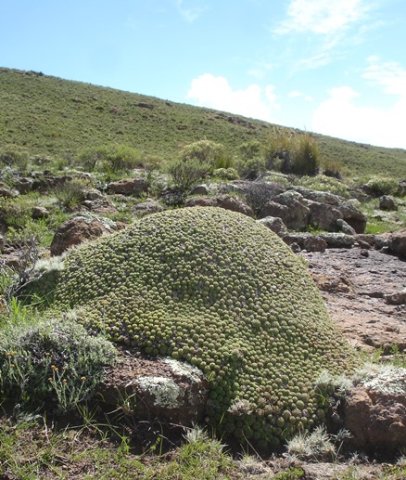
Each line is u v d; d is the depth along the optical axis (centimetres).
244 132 4825
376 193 1916
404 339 473
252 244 445
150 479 277
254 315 390
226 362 350
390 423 316
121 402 317
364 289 643
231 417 326
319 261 781
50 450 288
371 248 891
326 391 348
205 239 433
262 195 1123
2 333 352
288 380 353
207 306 389
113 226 797
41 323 357
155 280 403
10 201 994
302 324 397
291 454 311
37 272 448
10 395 324
